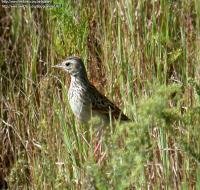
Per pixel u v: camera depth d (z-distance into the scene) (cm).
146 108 936
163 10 1454
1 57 1652
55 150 1397
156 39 1421
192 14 1477
